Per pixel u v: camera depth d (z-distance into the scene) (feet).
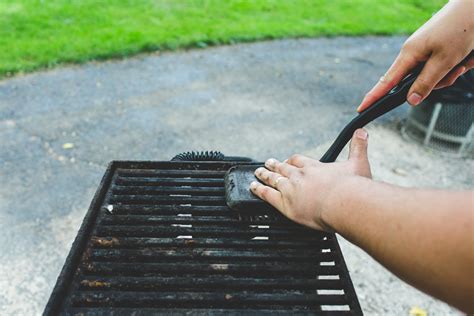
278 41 16.93
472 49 2.84
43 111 10.64
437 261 1.59
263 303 2.40
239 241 2.77
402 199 1.81
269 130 10.56
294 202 2.40
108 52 13.99
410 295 6.40
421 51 2.78
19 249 6.68
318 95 12.72
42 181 8.20
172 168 3.43
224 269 2.58
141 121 10.51
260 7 20.40
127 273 2.55
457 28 2.71
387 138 10.71
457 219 1.57
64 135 9.70
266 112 11.44
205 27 17.01
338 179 2.20
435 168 9.62
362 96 12.90
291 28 18.12
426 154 10.12
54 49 13.79
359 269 6.79
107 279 2.47
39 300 5.93
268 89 12.83
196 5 19.52
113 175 3.34
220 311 2.30
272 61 14.98
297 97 12.46
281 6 20.97
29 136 9.57
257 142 10.01
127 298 2.36
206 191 3.20
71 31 15.29
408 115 10.99
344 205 2.01
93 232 2.80
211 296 2.40
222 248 2.75
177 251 2.69
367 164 2.48
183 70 13.60
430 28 2.77
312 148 9.93
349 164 2.43
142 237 2.81
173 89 12.32
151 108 11.17
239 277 2.60
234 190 2.97
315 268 2.60
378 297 6.32
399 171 9.37
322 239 2.82
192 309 2.31
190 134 10.11
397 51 17.03
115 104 11.23
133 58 14.11
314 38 17.69
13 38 14.29
